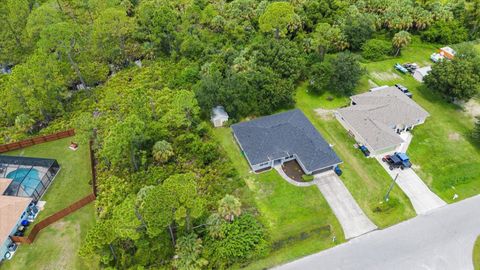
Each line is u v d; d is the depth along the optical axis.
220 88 61.78
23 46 81.94
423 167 54.91
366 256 43.31
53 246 45.78
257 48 72.12
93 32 75.38
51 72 64.12
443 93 66.44
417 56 82.50
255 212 48.56
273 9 72.75
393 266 42.28
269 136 56.81
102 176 54.03
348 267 42.28
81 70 75.38
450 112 65.44
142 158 52.84
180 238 42.72
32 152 59.81
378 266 42.31
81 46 76.38
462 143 58.94
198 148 55.94
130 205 40.78
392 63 80.00
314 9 87.06
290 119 60.47
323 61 73.19
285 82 65.31
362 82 73.56
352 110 62.16
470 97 63.44
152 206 37.28
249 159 53.91
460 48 68.88
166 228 44.44
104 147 51.66
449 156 56.53
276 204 49.66
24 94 62.03
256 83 64.38
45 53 66.69
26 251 45.31
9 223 46.06
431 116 64.56
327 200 49.97
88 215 49.56
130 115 57.81
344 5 89.19
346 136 60.53
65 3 97.38
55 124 64.94
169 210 37.78
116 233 39.84
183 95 56.59
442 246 44.19
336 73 67.56
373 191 51.12
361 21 80.88
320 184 52.19
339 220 47.44
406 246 44.31
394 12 85.25
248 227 44.62
